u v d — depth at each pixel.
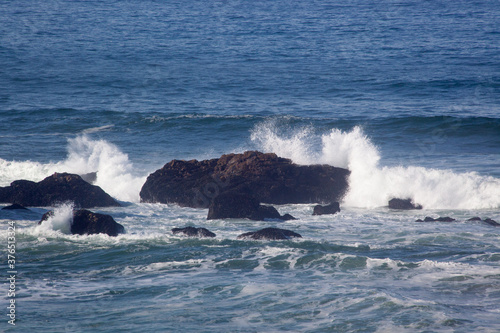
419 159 81.12
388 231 45.16
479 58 178.62
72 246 39.66
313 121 106.06
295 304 27.45
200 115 111.12
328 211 54.34
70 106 123.56
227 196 51.47
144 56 196.38
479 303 27.31
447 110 115.06
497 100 124.81
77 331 24.67
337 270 33.16
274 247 38.19
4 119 110.62
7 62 182.25
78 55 199.00
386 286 30.00
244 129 102.44
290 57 189.00
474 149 88.44
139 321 25.73
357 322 24.97
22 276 33.28
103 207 57.66
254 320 25.66
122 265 35.41
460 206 57.22
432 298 28.05
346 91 136.38
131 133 101.25
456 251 37.78
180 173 63.19
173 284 31.17
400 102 123.94
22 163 76.81
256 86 144.12
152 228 46.34
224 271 33.53
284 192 60.00
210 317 26.08
